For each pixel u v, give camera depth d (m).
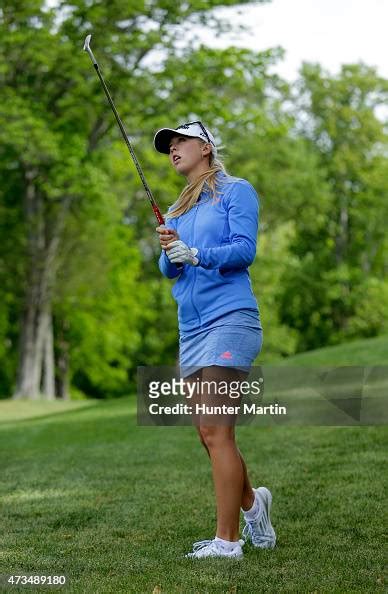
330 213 35.66
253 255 3.92
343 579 3.53
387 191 34.75
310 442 7.30
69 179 20.47
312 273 35.59
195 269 3.98
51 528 4.76
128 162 23.08
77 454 8.18
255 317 3.98
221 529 3.91
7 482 6.54
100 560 3.97
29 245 22.75
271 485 5.61
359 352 15.04
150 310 33.69
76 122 20.59
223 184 4.10
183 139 4.16
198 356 3.96
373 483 5.48
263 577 3.57
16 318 30.23
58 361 32.44
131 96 20.09
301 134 34.47
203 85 20.31
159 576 3.63
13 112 18.75
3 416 17.41
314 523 4.55
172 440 8.43
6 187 22.81
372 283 35.41
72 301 28.05
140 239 32.81
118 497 5.59
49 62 18.81
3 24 18.45
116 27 18.88
